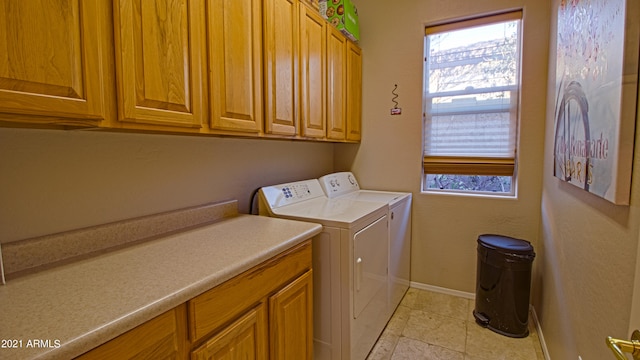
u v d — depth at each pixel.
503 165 2.40
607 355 0.92
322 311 1.65
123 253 1.15
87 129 1.04
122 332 0.70
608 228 0.93
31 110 0.75
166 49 1.07
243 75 1.42
